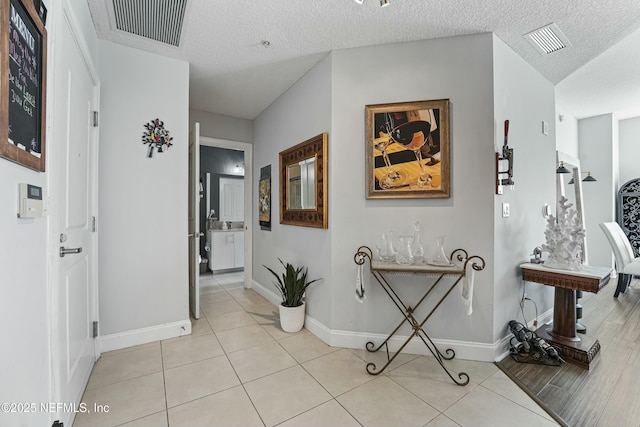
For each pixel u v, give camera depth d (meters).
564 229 2.25
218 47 2.31
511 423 1.47
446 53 2.16
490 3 1.82
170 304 2.45
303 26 2.04
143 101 2.35
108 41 2.21
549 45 2.29
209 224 5.32
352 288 2.29
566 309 2.26
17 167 0.89
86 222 1.85
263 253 3.68
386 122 2.22
